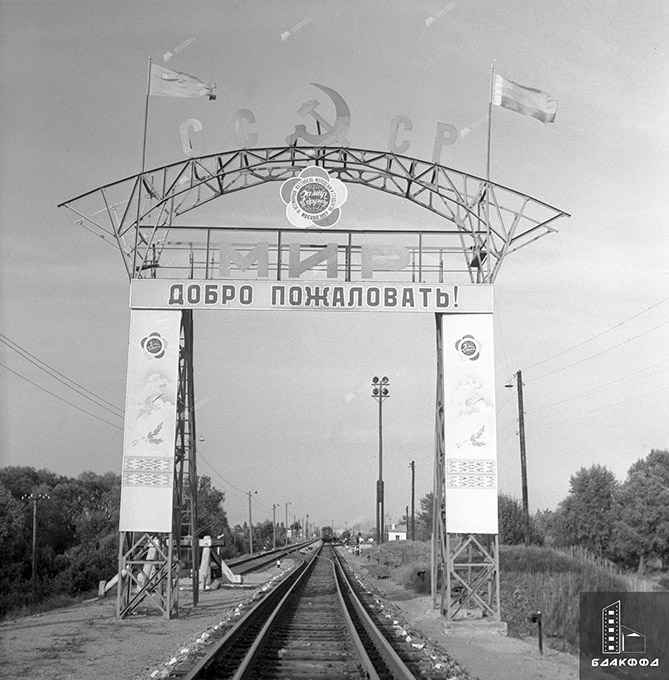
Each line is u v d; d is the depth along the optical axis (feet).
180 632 64.49
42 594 108.88
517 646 60.18
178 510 79.46
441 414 83.41
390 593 105.91
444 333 77.10
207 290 76.89
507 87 81.56
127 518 74.69
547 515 187.93
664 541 139.23
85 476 228.63
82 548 145.38
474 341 76.79
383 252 78.43
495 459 75.20
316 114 81.46
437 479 83.46
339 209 79.00
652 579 105.29
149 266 79.46
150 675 42.60
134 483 75.00
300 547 342.64
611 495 154.61
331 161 81.82
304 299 76.69
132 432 75.72
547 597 75.00
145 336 76.79
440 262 80.33
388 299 76.89
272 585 114.52
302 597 92.89
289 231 79.05
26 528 140.05
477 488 74.90
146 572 87.04
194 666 42.73
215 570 120.98
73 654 51.70
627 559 143.23
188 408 84.48
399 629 62.85
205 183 80.79
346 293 76.84
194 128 80.64
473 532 74.23
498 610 72.23
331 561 185.98
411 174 81.41
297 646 52.44
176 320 77.15
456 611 74.23
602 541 151.12
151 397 76.18
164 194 80.23
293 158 81.56
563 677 47.09
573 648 58.08
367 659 42.63
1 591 110.93
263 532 422.82
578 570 96.73
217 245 79.25
